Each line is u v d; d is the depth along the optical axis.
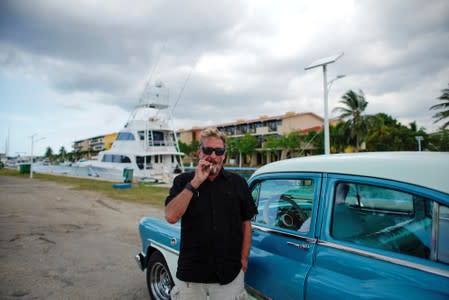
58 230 7.44
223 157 2.07
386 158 1.78
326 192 1.98
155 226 3.52
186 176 2.18
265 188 2.54
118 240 6.64
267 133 57.16
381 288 1.54
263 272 2.21
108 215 9.84
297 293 1.91
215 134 2.04
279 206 2.37
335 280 1.74
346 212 1.90
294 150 48.97
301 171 2.21
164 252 3.17
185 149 68.06
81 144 125.75
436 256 1.46
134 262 5.12
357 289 1.62
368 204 1.82
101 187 18.92
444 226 1.45
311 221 2.02
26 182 22.14
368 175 1.77
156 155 26.50
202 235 2.01
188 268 2.03
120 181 23.36
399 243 1.63
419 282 1.44
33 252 5.58
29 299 3.71
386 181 1.68
